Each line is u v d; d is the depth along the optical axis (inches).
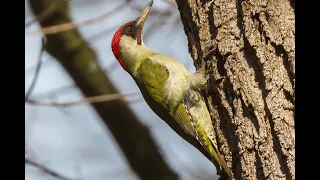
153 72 482.9
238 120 383.6
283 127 362.9
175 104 463.5
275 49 375.2
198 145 445.1
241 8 391.2
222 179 410.9
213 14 406.9
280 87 369.7
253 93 378.3
